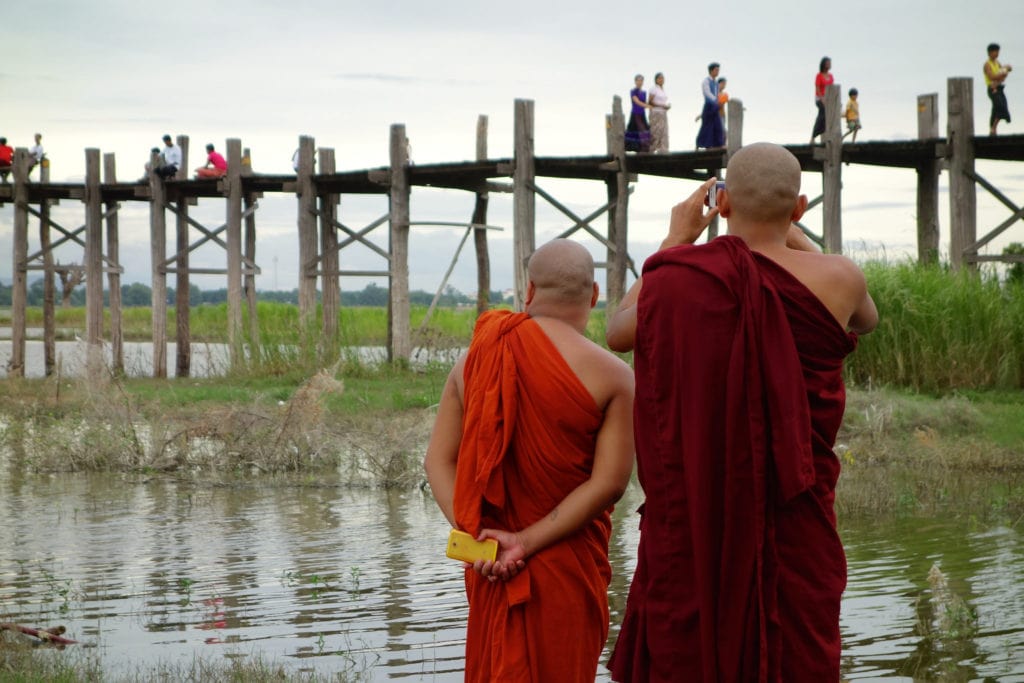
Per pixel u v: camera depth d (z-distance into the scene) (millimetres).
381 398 16609
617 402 3576
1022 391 15664
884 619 6254
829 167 17391
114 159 24844
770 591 3215
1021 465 11352
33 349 36312
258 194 23766
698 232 3670
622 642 3486
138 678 5273
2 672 5289
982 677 5301
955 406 13758
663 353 3316
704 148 18797
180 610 6672
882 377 16109
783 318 3248
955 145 17328
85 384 15875
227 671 5383
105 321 51938
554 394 3535
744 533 3223
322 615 6531
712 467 3246
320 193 22312
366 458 12062
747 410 3238
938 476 10914
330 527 9148
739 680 3225
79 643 6000
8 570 7730
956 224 17391
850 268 3430
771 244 3482
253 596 6973
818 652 3246
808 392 3293
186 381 20969
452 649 5840
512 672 3529
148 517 9633
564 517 3545
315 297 22094
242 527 9172
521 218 19422
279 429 12578
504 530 3600
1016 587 6875
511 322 3607
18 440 14117
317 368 20031
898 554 7809
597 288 3760
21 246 25312
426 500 10406
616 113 18969
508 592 3543
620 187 19078
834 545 3305
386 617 6480
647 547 3381
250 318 22078
